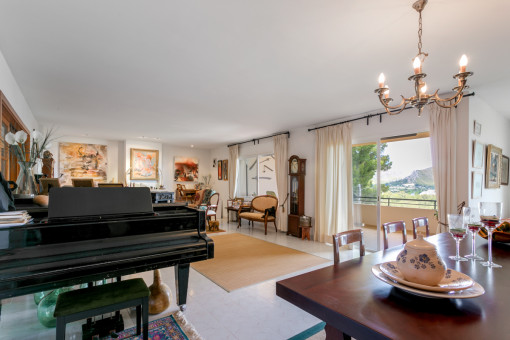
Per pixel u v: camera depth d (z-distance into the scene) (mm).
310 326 2164
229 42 2252
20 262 1486
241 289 2896
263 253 4324
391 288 1112
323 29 2043
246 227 6863
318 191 5215
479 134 3652
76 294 1716
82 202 1873
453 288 957
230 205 7793
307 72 2859
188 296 2709
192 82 3178
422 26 1978
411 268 1024
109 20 1944
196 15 1879
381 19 1907
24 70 2840
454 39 2158
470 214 1572
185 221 2170
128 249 1807
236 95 3643
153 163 8359
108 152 7898
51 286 1492
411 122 3939
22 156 2518
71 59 2582
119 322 2051
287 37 2164
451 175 3469
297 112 4504
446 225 3467
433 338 760
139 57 2539
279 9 1804
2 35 2141
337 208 4828
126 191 2076
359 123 4648
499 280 1215
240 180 8250
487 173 3816
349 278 1220
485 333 788
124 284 1887
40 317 2055
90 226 1761
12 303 2543
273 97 3725
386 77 2963
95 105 4156
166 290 2395
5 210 1785
